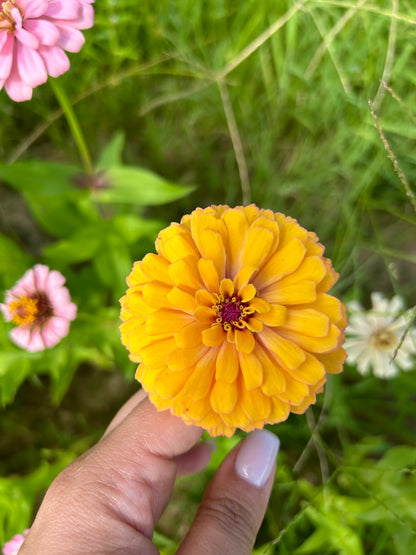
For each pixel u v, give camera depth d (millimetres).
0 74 175
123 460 154
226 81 269
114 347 250
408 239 314
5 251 257
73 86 297
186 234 142
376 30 241
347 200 263
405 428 272
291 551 232
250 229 140
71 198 248
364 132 246
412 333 228
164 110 323
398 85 254
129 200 246
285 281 140
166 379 133
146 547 140
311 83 269
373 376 275
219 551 147
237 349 136
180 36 282
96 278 270
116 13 266
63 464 256
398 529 221
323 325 132
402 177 174
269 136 296
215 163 336
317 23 235
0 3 182
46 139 340
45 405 306
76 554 133
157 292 136
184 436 158
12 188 342
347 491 247
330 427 274
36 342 224
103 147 339
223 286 140
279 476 248
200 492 254
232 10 274
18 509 234
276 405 136
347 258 268
